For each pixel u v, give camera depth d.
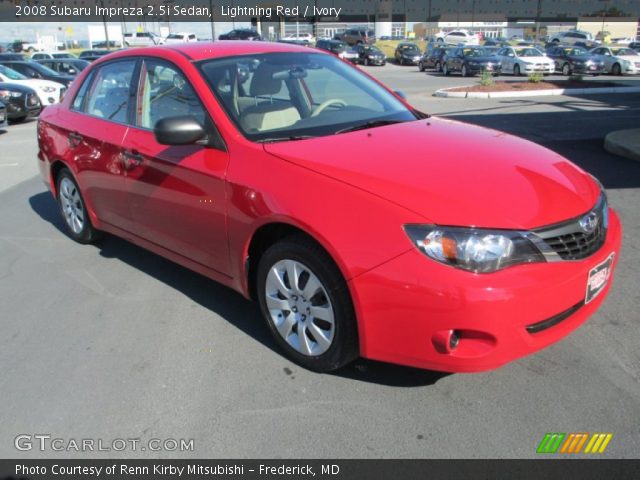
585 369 3.03
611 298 3.79
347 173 2.81
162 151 3.66
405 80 26.58
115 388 3.02
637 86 20.14
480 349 2.49
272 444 2.57
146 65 4.09
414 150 3.09
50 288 4.32
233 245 3.25
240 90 3.66
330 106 3.83
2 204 6.80
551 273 2.52
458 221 2.49
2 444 2.64
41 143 5.24
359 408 2.79
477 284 2.41
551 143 9.43
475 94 17.80
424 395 2.86
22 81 15.99
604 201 3.08
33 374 3.18
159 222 3.83
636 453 2.45
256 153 3.14
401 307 2.53
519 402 2.78
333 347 2.88
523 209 2.59
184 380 3.07
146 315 3.82
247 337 3.48
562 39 60.44
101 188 4.39
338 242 2.65
